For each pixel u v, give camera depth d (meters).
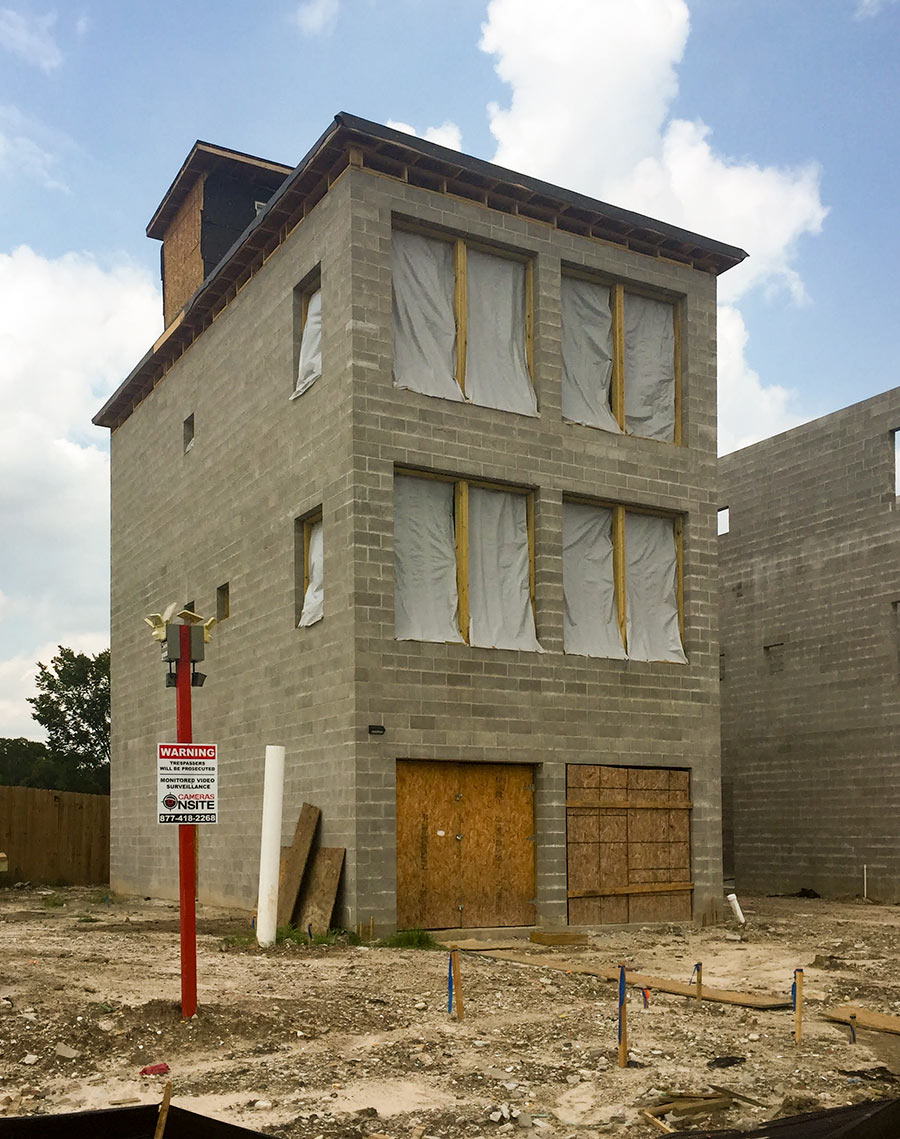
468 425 16.55
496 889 15.98
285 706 17.03
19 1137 4.68
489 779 16.19
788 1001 10.40
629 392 18.77
